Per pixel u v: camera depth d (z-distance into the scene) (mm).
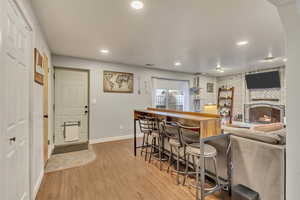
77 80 4125
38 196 1938
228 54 3812
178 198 1907
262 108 5766
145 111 3275
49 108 3299
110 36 2738
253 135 1796
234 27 2396
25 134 1630
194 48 3367
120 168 2725
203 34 2660
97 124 4379
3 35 1095
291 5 1183
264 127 2314
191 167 2600
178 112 2928
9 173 1251
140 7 1883
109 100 4570
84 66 4191
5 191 1160
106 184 2217
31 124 1767
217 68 5480
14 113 1350
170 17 2111
